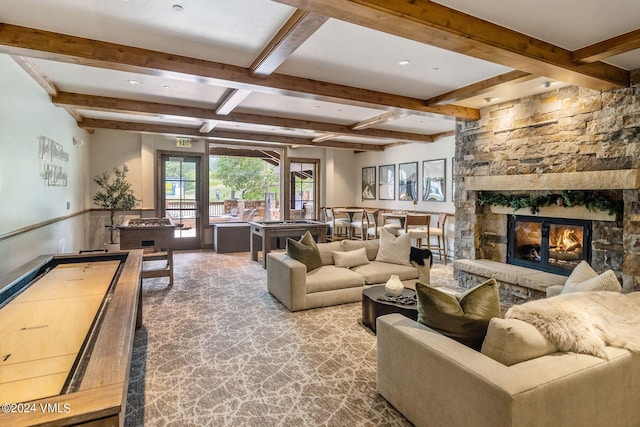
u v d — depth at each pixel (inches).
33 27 107.3
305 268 160.4
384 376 92.6
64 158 198.8
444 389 73.0
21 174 137.0
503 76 149.6
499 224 201.5
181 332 135.7
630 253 138.6
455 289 199.8
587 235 158.4
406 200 335.3
